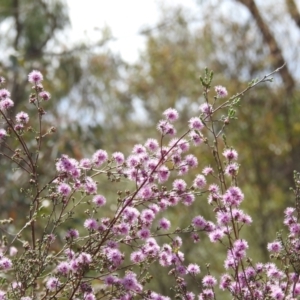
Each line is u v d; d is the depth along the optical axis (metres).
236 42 9.93
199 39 10.35
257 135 9.38
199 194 2.70
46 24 8.91
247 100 9.42
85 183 2.69
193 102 10.13
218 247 8.82
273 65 9.66
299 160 9.56
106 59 10.01
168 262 2.67
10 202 6.46
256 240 8.54
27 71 8.08
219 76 9.78
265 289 2.60
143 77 11.06
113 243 2.55
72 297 2.50
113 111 10.85
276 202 9.16
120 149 10.69
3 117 2.80
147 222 2.63
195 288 6.61
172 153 2.69
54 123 7.67
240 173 9.23
